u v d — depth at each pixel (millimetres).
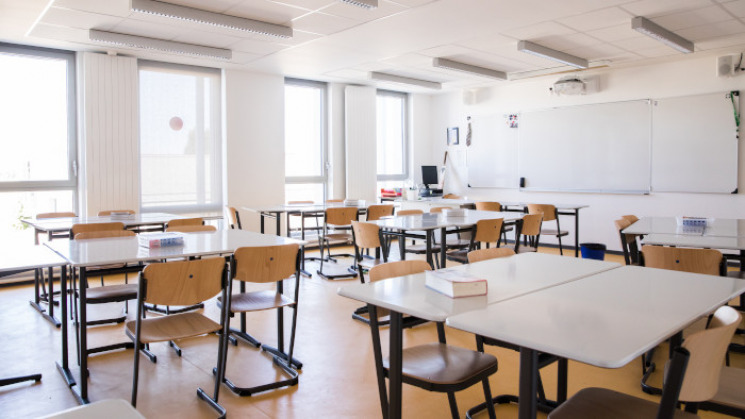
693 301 1978
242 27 5062
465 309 1847
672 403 1484
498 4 4629
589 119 8000
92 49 6277
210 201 7578
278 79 8023
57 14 4863
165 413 2758
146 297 2574
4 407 2857
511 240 8797
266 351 3715
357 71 7793
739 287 2225
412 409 2801
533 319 1720
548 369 3355
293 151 8547
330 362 3496
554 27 5398
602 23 5250
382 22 5219
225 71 7480
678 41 5684
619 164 7723
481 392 3014
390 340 2006
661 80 7258
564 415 1735
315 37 5793
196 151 7418
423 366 2156
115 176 6523
